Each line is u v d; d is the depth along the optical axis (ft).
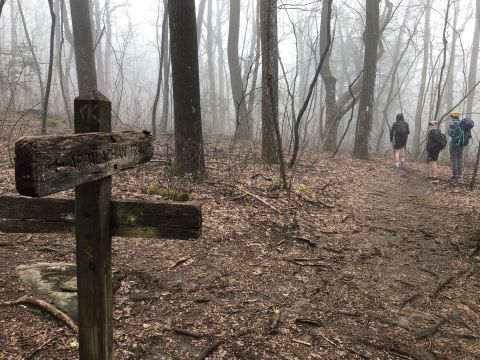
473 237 19.71
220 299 13.46
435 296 14.75
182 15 22.76
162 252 16.29
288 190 23.95
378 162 44.11
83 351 6.89
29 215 7.04
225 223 19.53
